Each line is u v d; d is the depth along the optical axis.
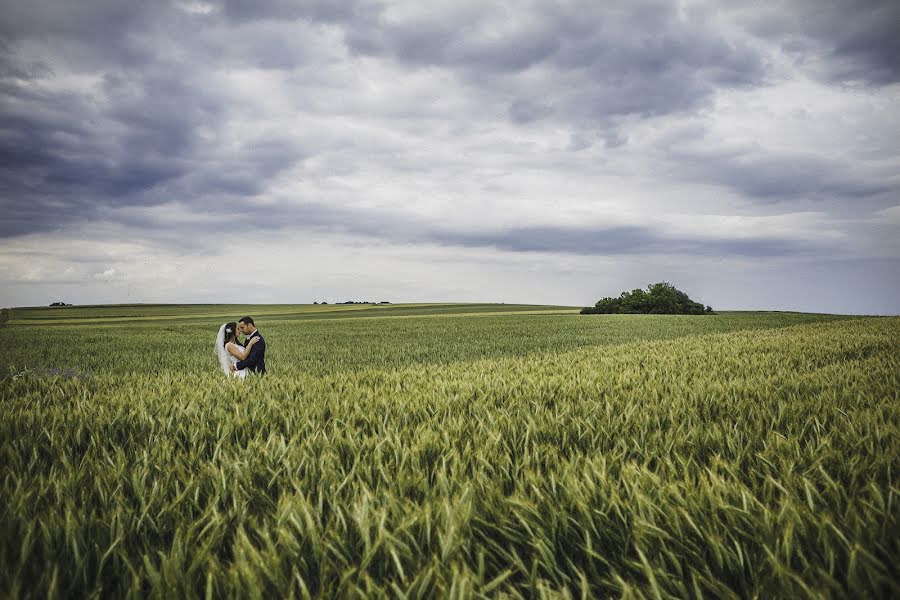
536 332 31.30
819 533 2.12
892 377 6.79
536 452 3.50
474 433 4.24
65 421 5.02
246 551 2.11
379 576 2.12
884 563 1.99
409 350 20.94
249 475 3.19
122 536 2.27
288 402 5.90
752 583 2.02
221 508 2.90
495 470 3.35
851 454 3.42
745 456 3.49
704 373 8.22
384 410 5.47
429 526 2.29
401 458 3.51
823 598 1.70
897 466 3.09
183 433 4.63
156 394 6.64
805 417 4.76
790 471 2.85
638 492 2.49
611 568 2.08
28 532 2.18
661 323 38.28
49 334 33.56
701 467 3.32
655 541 2.23
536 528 2.33
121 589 2.08
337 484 2.99
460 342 24.67
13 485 3.15
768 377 7.50
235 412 5.31
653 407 5.17
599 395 6.34
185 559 2.18
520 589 2.23
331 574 2.09
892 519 2.18
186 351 21.70
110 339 29.08
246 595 1.90
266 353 20.25
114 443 4.40
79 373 11.16
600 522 2.41
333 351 20.80
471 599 1.81
